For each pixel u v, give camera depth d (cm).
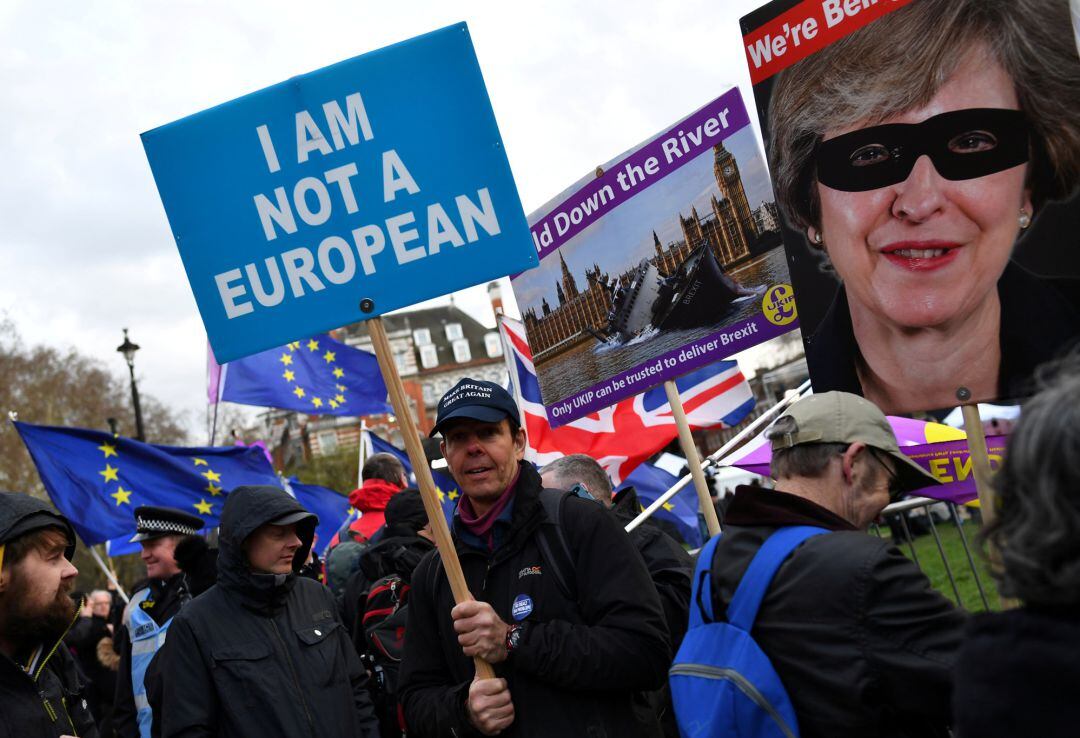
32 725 340
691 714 247
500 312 665
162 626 543
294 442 7844
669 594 376
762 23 322
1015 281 289
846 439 258
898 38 301
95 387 4953
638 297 446
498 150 326
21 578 342
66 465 776
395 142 329
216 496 812
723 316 421
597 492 438
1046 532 155
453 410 319
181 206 335
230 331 332
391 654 449
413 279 326
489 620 298
